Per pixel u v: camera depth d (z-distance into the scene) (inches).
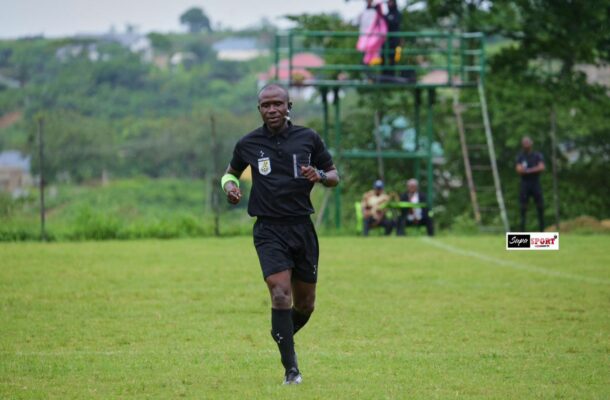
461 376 1054.4
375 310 1502.2
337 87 3302.2
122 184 4249.5
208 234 2763.3
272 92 1016.9
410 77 3243.1
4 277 1847.9
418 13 4345.5
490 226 3348.9
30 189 4057.6
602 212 3764.8
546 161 3897.6
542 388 998.4
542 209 2849.4
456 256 2203.5
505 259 2153.1
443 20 4407.0
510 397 960.3
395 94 4377.5
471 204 3826.3
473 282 1800.0
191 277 1861.5
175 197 4170.8
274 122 1015.6
